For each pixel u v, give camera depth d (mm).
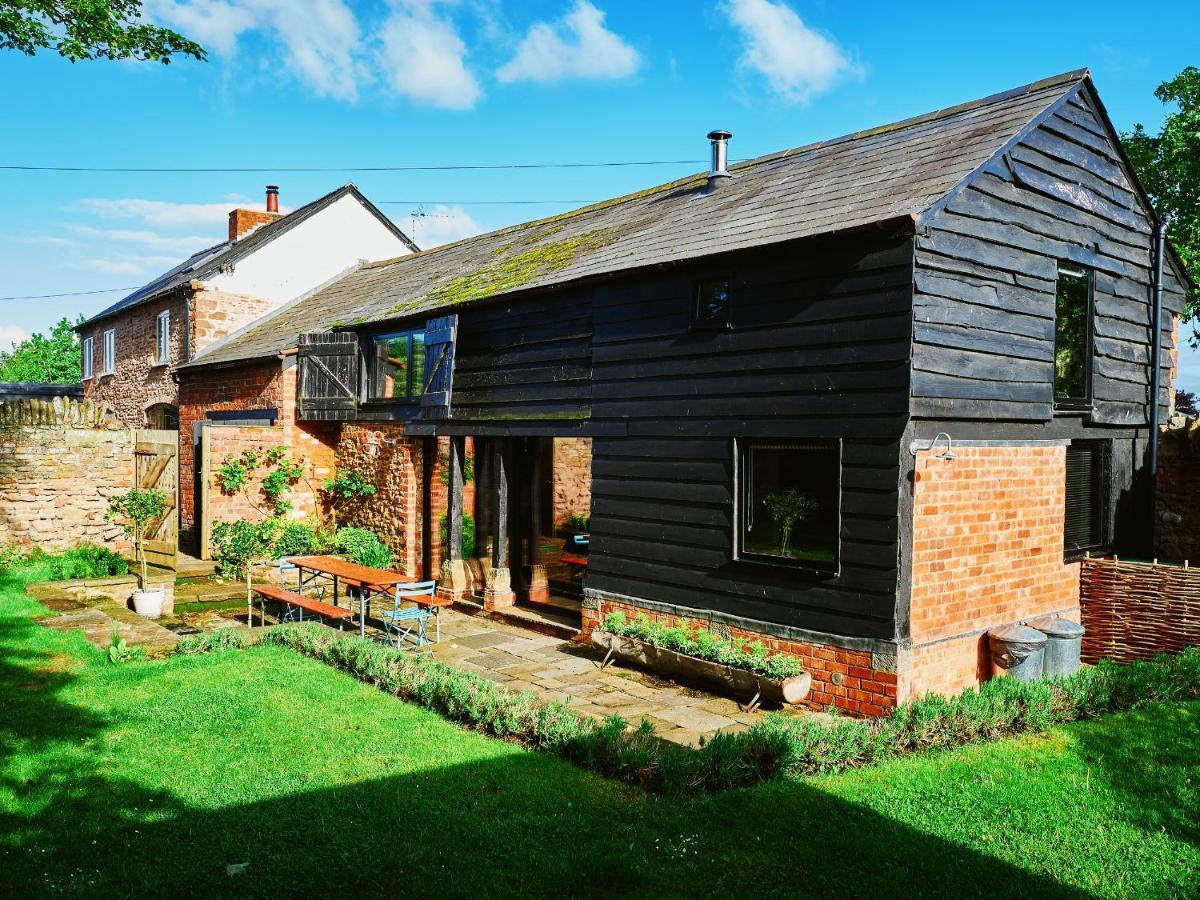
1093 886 4605
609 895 4449
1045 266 8969
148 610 11492
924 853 4898
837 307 7844
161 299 22828
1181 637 9070
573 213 15906
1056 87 9227
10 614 10539
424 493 13852
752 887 4551
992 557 8430
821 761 6148
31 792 5586
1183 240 16625
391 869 4676
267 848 4887
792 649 8180
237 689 7828
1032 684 7383
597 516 10266
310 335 15305
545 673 9305
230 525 12312
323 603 10703
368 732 6801
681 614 9227
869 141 10945
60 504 14031
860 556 7688
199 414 19266
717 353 8859
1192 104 16719
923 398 7492
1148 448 11039
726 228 9625
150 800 5504
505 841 4977
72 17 10141
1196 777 6031
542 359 11148
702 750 6121
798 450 8281
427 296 14062
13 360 50688
